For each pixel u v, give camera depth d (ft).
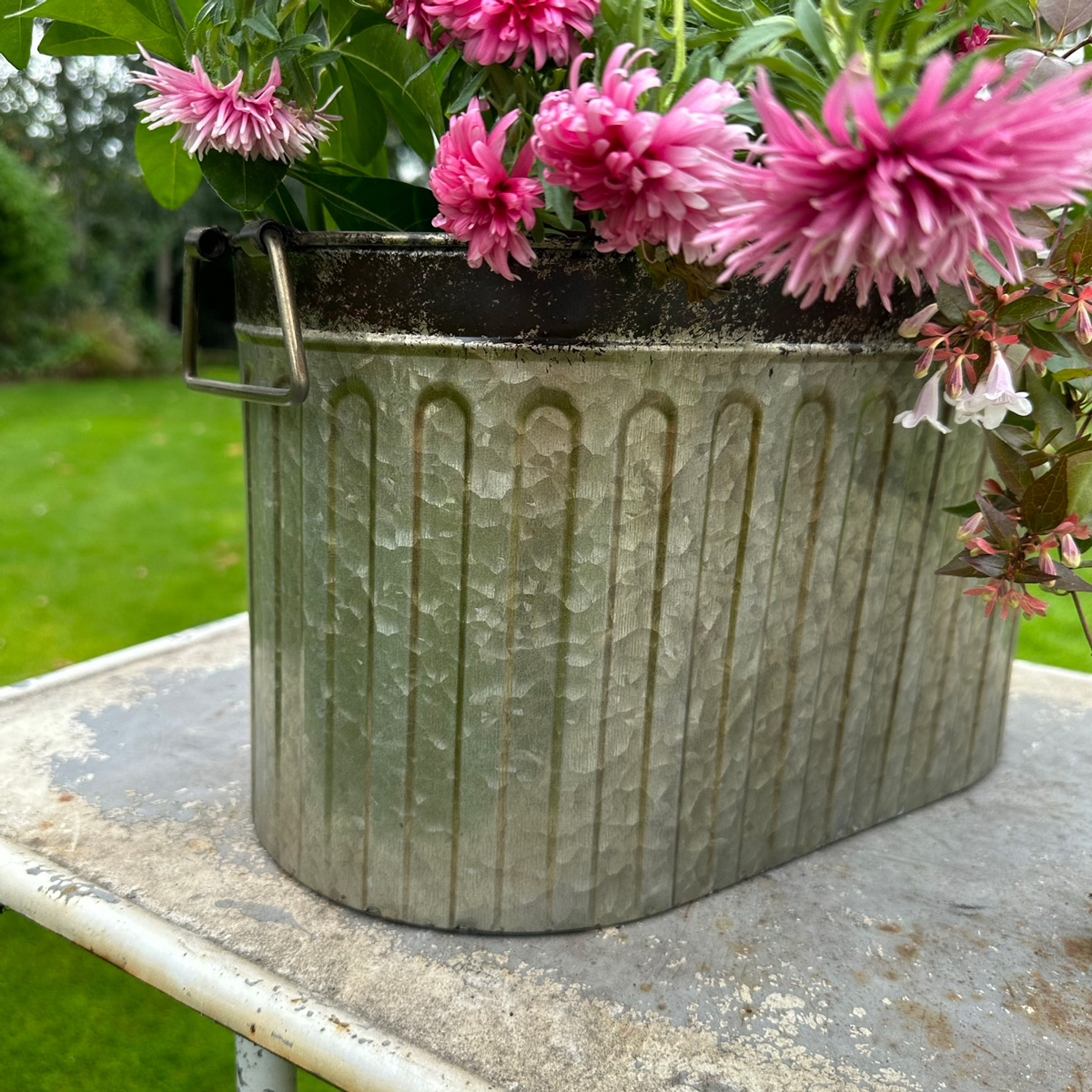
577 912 1.88
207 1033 3.38
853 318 1.79
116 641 6.88
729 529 1.80
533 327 1.57
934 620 2.30
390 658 1.78
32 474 12.66
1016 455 1.74
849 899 2.05
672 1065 1.55
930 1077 1.55
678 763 1.89
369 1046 1.54
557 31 1.30
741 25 1.44
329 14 1.82
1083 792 2.58
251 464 2.02
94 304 25.21
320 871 1.96
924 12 1.14
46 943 3.82
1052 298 1.53
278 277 1.60
